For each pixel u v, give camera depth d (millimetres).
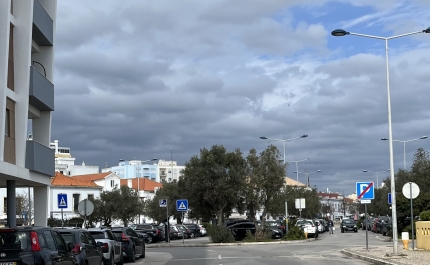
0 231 12367
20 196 61312
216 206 44000
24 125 25422
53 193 69688
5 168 22562
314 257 25656
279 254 28094
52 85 29875
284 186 43812
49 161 28844
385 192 70500
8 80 24906
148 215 74125
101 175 89875
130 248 25047
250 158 43250
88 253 16375
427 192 42000
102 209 61531
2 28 23047
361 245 35188
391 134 24141
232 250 32156
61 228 16719
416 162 49062
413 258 21266
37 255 12227
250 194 42000
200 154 44625
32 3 25844
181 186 54719
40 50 30625
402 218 40344
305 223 51500
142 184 106375
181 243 43875
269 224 46375
